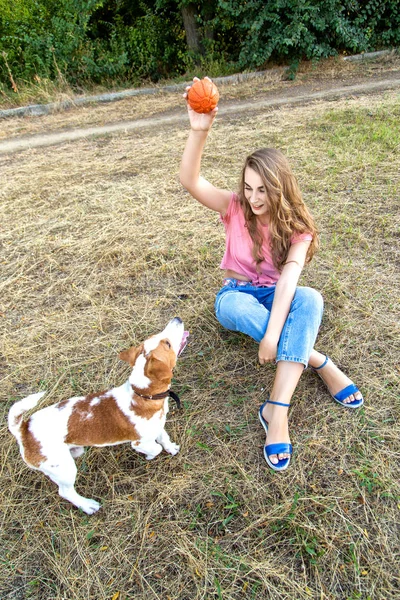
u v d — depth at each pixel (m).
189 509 2.14
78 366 2.94
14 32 9.19
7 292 3.62
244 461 2.30
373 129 5.59
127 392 2.13
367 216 4.03
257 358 2.86
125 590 1.89
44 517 2.17
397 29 9.23
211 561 1.94
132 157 5.84
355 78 8.32
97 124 7.49
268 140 5.75
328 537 1.96
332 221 3.98
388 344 2.82
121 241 4.09
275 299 2.38
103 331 3.18
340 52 9.55
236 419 2.51
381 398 2.51
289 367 2.28
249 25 8.65
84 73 9.44
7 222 4.58
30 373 2.92
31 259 3.99
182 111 7.68
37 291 3.63
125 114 7.86
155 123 7.18
